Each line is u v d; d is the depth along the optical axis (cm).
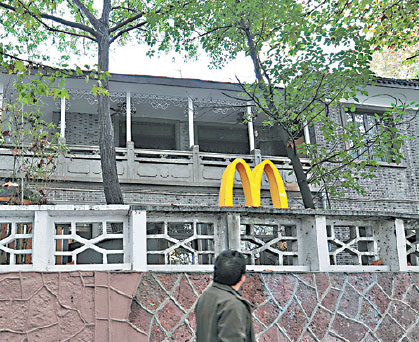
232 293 341
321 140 1577
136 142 1703
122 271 550
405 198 1612
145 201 1425
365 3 1150
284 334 595
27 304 517
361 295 645
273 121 1102
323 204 1534
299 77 1051
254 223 638
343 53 1021
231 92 1542
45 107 1584
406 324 657
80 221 568
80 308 529
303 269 645
